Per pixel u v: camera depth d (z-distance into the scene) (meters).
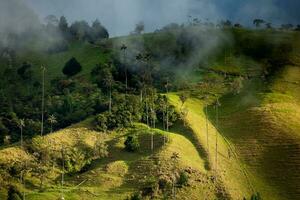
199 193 148.88
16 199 139.25
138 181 151.12
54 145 169.62
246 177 168.00
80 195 145.88
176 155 157.75
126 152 169.50
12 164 154.88
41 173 154.75
